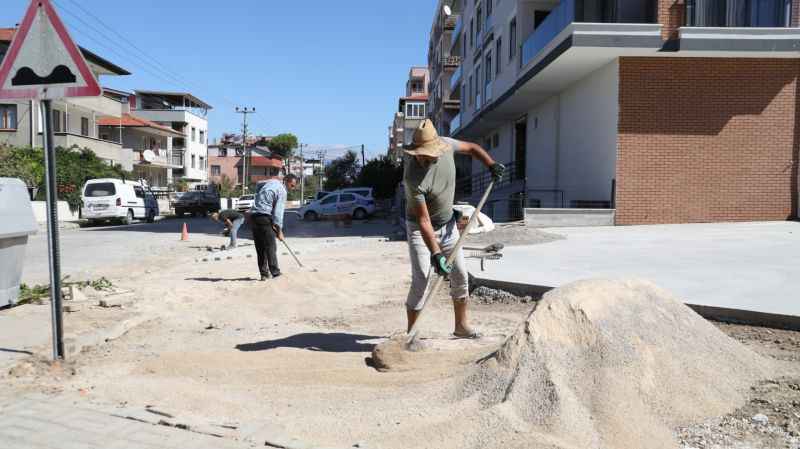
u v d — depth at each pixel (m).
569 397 3.14
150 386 4.17
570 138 19.84
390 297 7.84
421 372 4.05
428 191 4.63
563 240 12.59
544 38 18.58
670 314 3.84
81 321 6.21
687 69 15.65
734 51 14.91
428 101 62.25
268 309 7.25
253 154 96.75
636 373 3.33
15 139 36.06
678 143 15.77
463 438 2.98
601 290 3.80
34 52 4.58
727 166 15.77
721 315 5.36
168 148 60.47
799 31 14.80
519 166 27.97
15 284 6.96
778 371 3.87
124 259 13.48
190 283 9.30
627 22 15.88
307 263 11.60
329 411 3.54
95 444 3.22
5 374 4.50
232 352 5.14
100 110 41.66
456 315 5.13
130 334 5.98
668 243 11.52
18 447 3.19
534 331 3.55
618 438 2.92
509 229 13.34
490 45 28.02
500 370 3.48
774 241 11.34
